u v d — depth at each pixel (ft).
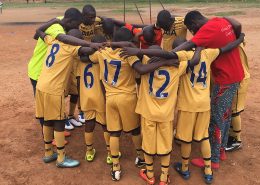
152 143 15.79
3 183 17.04
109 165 18.33
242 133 21.59
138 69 15.17
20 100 28.40
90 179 17.22
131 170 17.87
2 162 18.81
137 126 17.06
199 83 15.85
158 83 15.23
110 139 16.76
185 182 16.88
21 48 50.42
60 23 17.95
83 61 17.21
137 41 19.71
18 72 37.35
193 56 15.33
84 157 19.11
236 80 16.63
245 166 18.20
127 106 16.30
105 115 17.57
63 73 17.07
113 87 16.34
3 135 21.84
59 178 17.34
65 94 19.30
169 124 15.58
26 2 145.38
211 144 17.56
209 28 15.67
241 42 16.63
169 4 109.29
